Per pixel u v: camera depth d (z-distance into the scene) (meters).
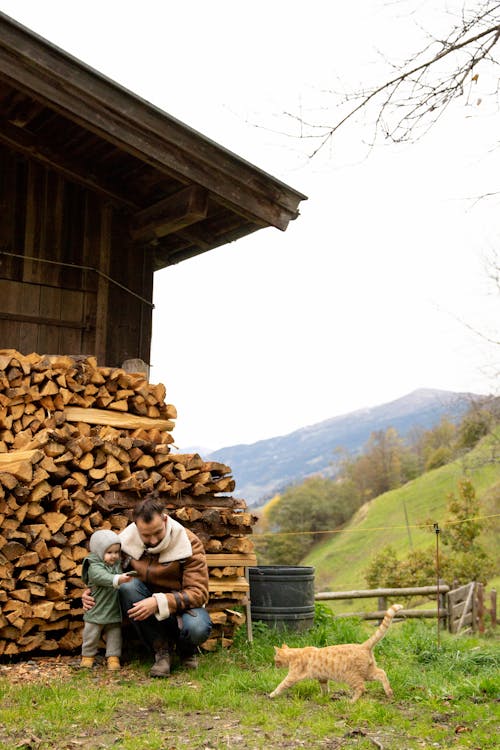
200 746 4.31
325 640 7.44
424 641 7.38
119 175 9.31
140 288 9.70
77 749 4.23
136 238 9.56
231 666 6.31
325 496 74.50
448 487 62.09
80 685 5.55
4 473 6.22
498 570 27.47
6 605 6.29
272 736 4.50
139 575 6.06
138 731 4.54
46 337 8.94
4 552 6.28
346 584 50.28
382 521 63.16
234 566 7.21
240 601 7.37
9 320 8.70
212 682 5.62
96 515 6.77
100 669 6.13
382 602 13.59
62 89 7.42
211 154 8.13
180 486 7.22
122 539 6.10
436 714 5.05
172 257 10.90
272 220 8.64
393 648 7.29
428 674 6.14
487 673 6.26
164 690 5.37
